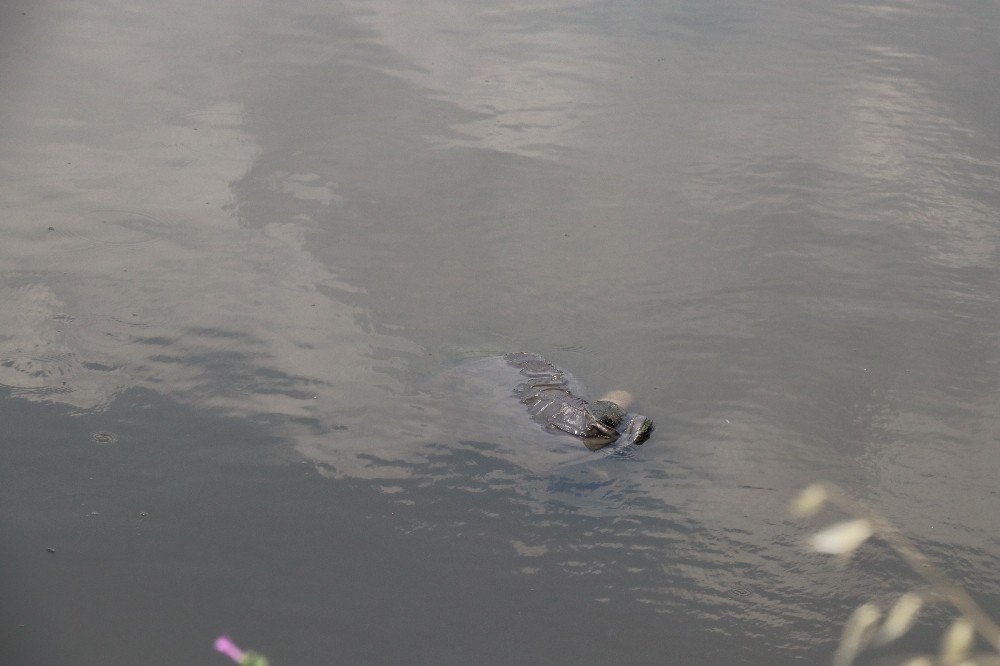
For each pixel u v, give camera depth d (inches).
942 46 493.7
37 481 202.4
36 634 165.8
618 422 225.3
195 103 398.3
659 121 400.5
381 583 181.8
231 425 223.1
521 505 203.3
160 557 185.2
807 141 385.1
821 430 230.7
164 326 258.1
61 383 233.0
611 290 287.6
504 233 315.3
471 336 262.8
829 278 296.4
